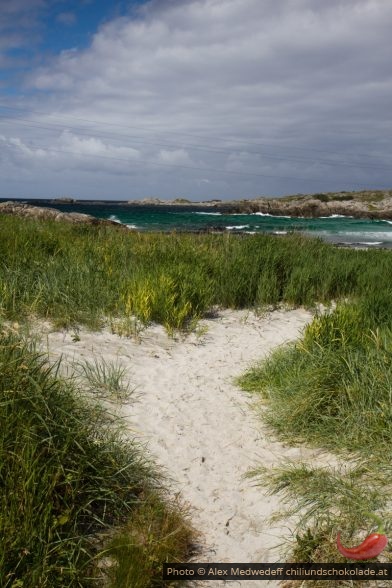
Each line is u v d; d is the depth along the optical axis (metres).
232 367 6.49
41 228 13.56
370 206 67.69
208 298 8.90
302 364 5.57
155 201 151.12
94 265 9.46
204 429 4.82
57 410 3.86
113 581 2.83
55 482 3.15
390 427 4.08
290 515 3.53
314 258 12.12
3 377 3.74
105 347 6.65
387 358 4.82
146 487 3.78
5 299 7.14
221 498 3.81
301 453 4.34
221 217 58.41
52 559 2.86
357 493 3.49
